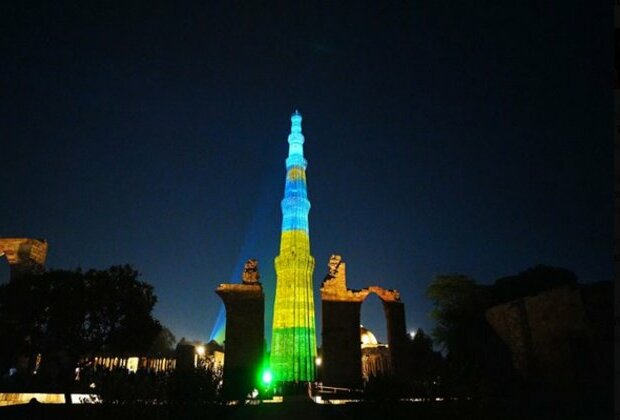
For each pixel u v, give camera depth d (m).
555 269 39.31
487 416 15.00
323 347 39.53
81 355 28.95
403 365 40.31
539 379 28.11
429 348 45.78
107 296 29.33
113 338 29.30
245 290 38.56
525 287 38.56
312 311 50.91
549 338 28.19
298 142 60.97
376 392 16.83
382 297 42.94
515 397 21.75
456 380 15.35
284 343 48.66
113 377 14.88
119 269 31.02
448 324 40.06
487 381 16.12
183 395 16.45
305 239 54.28
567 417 16.98
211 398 17.33
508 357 33.53
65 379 28.03
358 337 40.41
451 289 40.31
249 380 30.98
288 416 21.45
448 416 14.76
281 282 52.19
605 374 24.25
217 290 38.41
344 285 42.25
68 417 20.42
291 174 58.44
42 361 35.00
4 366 34.12
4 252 44.50
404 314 42.66
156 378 16.14
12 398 30.64
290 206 55.94
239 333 37.12
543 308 29.03
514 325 31.05
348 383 38.62
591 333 25.78
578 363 26.27
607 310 25.38
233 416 20.80
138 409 14.51
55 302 28.77
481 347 36.59
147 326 30.36
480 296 39.31
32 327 28.62
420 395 16.08
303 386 39.84
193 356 44.16
